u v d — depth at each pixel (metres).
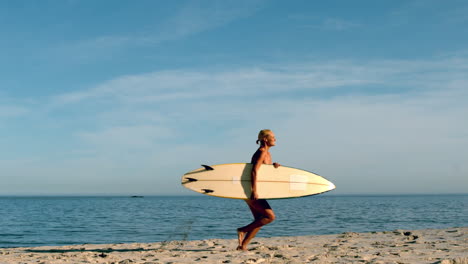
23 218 35.47
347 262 5.25
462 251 6.29
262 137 6.16
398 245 7.46
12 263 5.55
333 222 25.91
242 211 46.03
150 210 52.41
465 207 59.12
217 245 8.14
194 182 6.23
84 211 51.66
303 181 6.21
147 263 5.39
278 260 5.57
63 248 8.11
